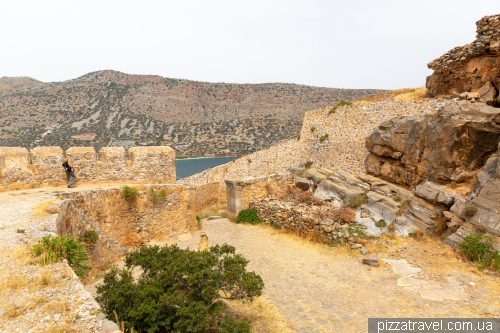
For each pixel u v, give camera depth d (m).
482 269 8.45
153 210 12.77
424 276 8.45
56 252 5.33
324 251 11.05
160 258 6.67
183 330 5.14
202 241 13.02
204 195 22.14
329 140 18.52
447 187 11.59
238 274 6.17
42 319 3.50
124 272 5.88
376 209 12.88
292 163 20.95
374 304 7.26
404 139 13.46
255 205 17.03
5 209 8.11
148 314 5.10
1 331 3.20
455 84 14.19
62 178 12.53
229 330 5.39
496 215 9.26
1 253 5.21
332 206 14.32
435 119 12.30
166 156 15.54
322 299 7.71
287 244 12.43
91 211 10.36
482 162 11.09
